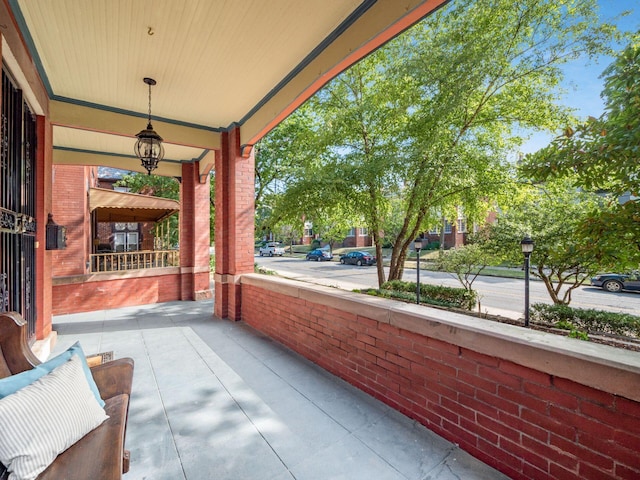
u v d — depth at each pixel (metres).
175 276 7.36
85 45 3.21
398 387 2.46
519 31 5.35
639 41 3.36
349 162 6.84
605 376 1.40
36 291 3.74
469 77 5.46
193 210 7.47
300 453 2.02
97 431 1.53
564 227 4.64
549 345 1.59
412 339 2.35
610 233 2.25
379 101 6.71
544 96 5.63
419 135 6.07
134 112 4.87
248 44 3.21
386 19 2.51
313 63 3.38
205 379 3.08
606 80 2.13
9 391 1.42
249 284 5.06
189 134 5.38
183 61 3.52
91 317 5.66
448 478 1.79
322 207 6.89
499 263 5.52
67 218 7.25
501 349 1.78
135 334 4.57
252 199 5.52
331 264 21.73
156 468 1.90
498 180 5.94
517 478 1.74
